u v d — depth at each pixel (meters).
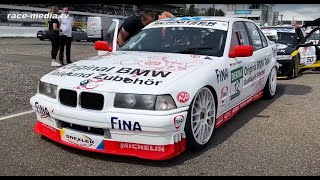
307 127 4.60
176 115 3.14
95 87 3.22
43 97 3.61
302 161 3.44
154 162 3.35
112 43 6.10
